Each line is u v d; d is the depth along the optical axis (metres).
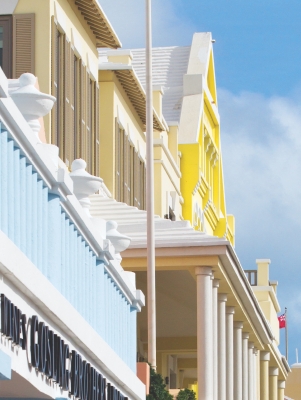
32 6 27.52
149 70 28.91
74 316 14.05
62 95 28.56
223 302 31.14
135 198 38.22
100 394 16.06
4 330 11.33
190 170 47.72
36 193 13.00
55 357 13.39
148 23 29.31
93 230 15.91
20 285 11.82
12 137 11.88
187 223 29.55
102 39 32.72
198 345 28.12
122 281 18.44
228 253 28.69
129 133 37.22
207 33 55.72
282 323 63.00
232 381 32.66
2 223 11.57
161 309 36.81
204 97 51.88
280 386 57.25
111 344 17.78
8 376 11.30
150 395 23.47
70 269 14.81
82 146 30.62
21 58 27.33
